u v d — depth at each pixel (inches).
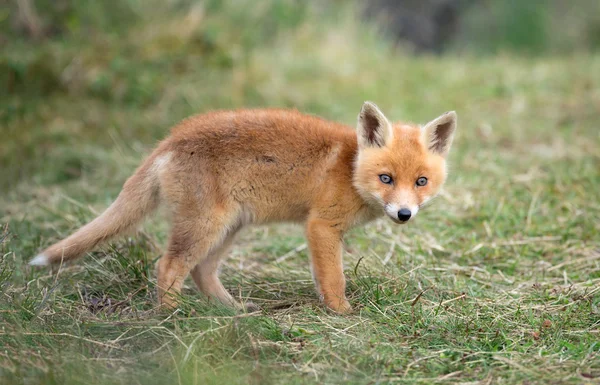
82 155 601.0
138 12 866.1
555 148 627.2
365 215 378.9
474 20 1472.7
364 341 316.2
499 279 409.7
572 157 593.9
